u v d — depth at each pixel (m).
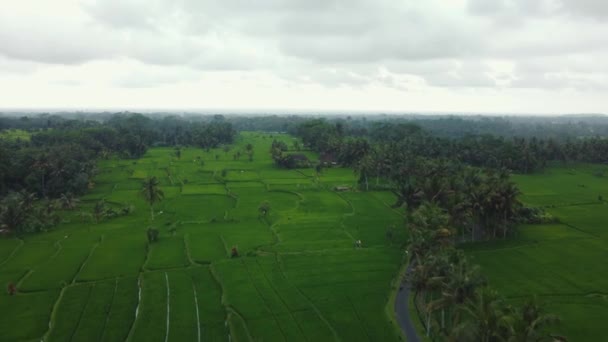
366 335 56.88
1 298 66.94
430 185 94.19
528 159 183.25
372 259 82.75
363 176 151.62
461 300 48.84
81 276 74.94
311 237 97.12
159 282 72.69
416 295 67.25
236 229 103.38
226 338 56.25
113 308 63.81
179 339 55.78
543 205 124.88
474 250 87.50
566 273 75.81
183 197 137.50
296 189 148.00
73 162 144.88
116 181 158.50
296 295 67.56
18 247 90.62
